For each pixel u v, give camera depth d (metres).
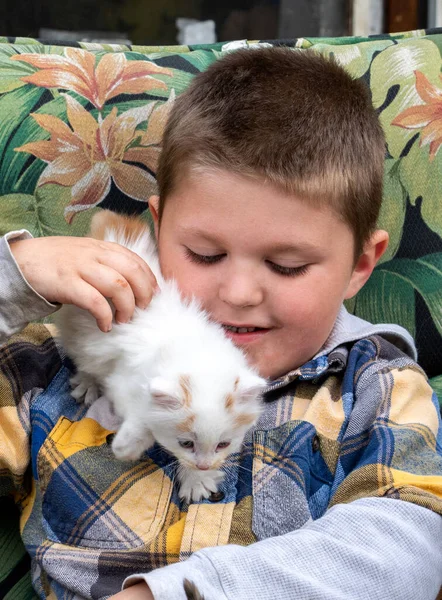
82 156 1.55
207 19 3.10
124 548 1.09
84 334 1.28
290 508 1.09
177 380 1.16
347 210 1.23
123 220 1.45
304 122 1.24
